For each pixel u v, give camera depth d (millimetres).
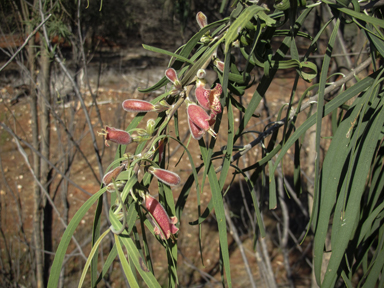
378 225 170
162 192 144
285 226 513
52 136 1037
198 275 860
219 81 155
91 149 1269
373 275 146
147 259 127
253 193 157
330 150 148
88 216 918
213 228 1015
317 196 147
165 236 122
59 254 99
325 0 141
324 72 136
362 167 137
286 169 748
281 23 144
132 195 117
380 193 185
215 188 135
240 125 158
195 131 136
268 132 184
